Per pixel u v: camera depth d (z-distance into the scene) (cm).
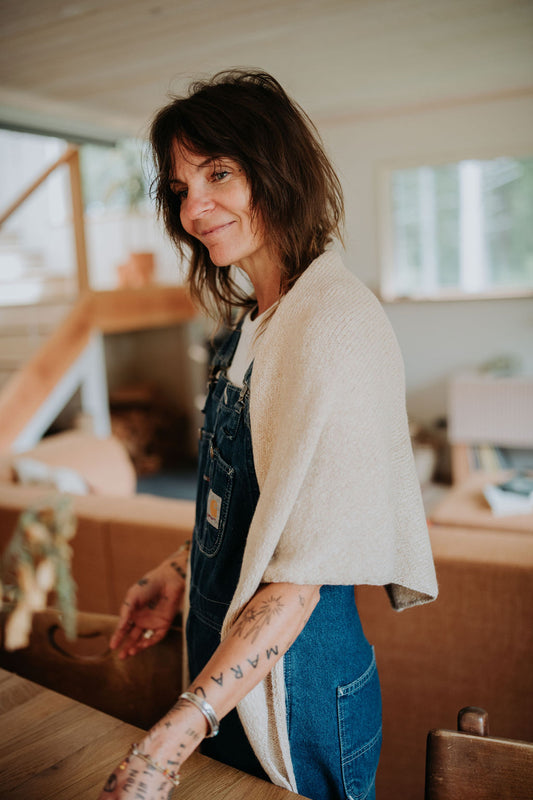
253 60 361
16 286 654
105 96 421
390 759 164
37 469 291
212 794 76
